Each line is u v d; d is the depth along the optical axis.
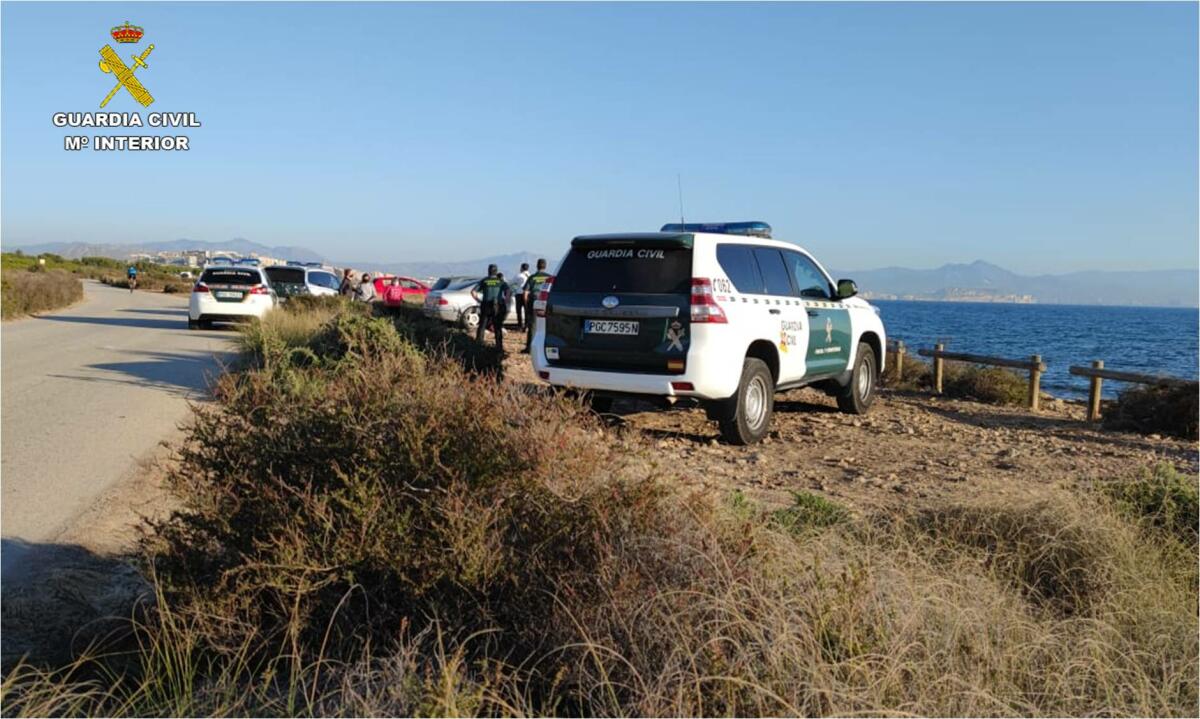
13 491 6.71
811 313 10.31
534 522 4.09
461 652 3.56
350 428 4.20
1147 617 4.59
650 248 8.96
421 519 4.01
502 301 18.38
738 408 8.98
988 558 5.30
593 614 3.73
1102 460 8.93
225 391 4.50
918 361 17.50
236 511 4.02
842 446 9.40
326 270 31.45
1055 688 3.81
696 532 4.11
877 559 4.49
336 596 3.94
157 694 3.67
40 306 30.72
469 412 4.19
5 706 3.39
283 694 3.68
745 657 3.41
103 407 10.59
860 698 3.32
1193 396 10.93
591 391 9.11
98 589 4.74
